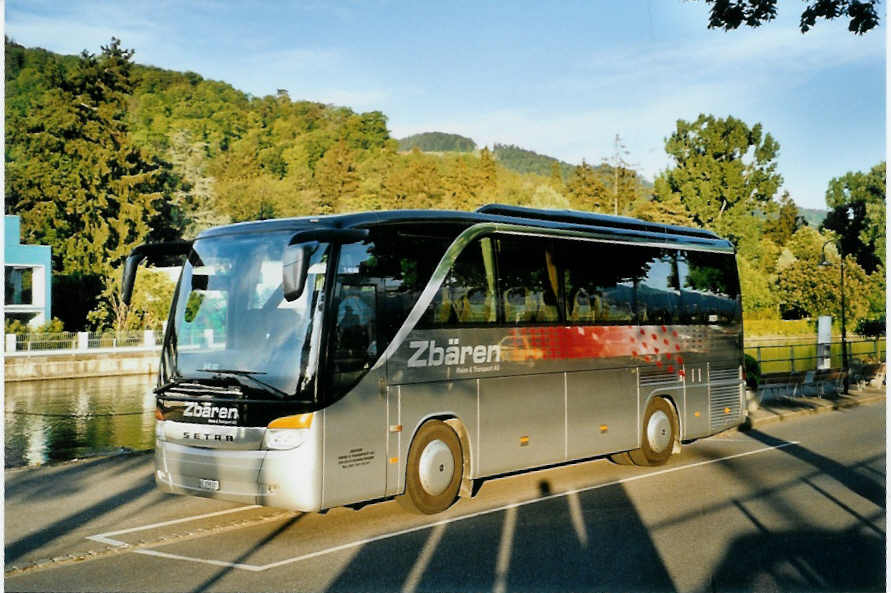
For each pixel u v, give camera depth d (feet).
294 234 32.01
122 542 30.09
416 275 34.09
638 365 45.24
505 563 26.89
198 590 24.45
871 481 41.50
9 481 41.50
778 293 269.85
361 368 31.42
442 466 34.40
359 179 393.09
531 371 38.86
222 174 424.46
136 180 240.53
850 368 99.40
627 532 30.99
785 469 45.24
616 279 44.42
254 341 31.01
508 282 38.22
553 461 39.78
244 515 34.37
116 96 245.24
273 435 29.73
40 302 172.24
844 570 25.93
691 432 48.75
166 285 200.23
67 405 109.60
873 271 293.43
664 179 320.50
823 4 42.65
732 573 25.66
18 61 350.43
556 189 357.82
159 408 32.14
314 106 555.28
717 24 44.47
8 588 24.84
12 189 238.07
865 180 327.26
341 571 26.20
